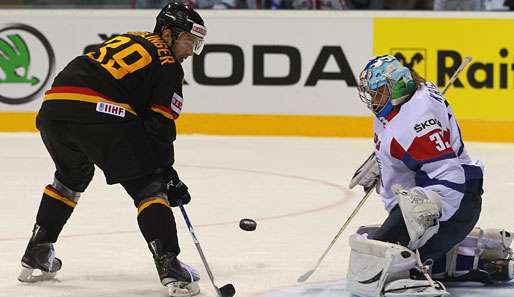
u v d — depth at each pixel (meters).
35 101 31.36
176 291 12.06
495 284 12.85
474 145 28.88
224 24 30.39
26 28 31.22
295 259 14.62
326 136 30.30
